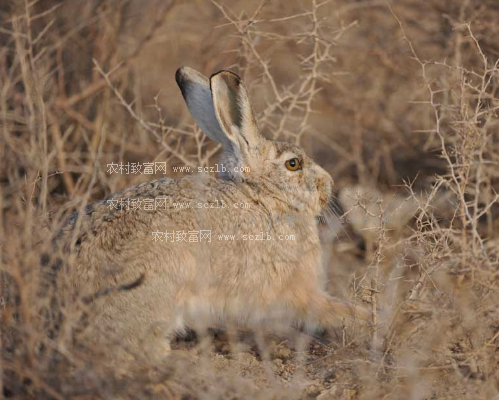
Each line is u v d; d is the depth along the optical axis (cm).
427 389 1007
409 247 1211
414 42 1828
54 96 1582
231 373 1057
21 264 998
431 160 1711
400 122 1827
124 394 936
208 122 1349
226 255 1193
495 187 1486
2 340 1008
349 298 1269
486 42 1655
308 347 1211
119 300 1073
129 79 1811
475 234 1141
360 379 1034
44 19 1722
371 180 1686
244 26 1619
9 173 1294
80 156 1599
